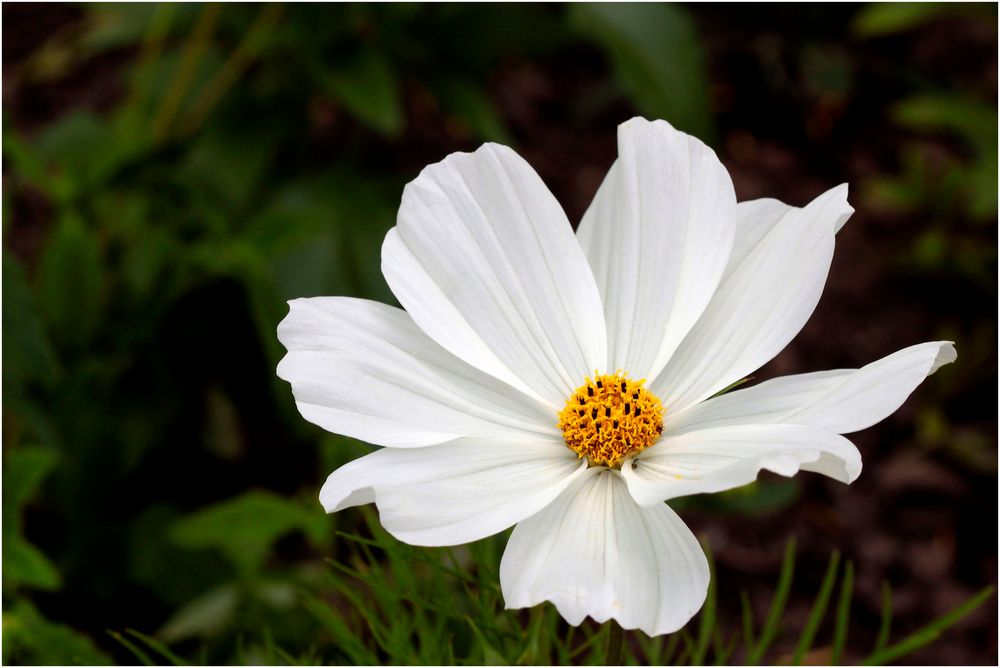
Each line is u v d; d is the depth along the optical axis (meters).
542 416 0.40
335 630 0.44
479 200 0.40
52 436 0.47
